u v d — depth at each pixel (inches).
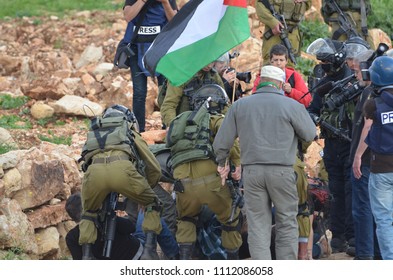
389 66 844.6
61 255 1013.8
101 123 882.8
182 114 895.7
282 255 838.5
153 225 890.1
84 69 1449.3
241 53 1379.2
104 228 875.4
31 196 993.5
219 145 848.3
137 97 1144.8
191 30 947.3
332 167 982.4
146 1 1122.7
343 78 975.0
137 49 1138.7
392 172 844.6
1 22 1774.1
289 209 840.3
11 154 992.2
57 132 1225.4
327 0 1266.0
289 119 832.3
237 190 898.1
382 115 842.8
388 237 845.2
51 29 1695.4
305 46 1492.4
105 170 860.6
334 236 997.2
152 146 971.9
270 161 827.4
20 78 1489.9
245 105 840.3
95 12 1792.6
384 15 1603.1
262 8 1172.5
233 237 904.3
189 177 881.5
